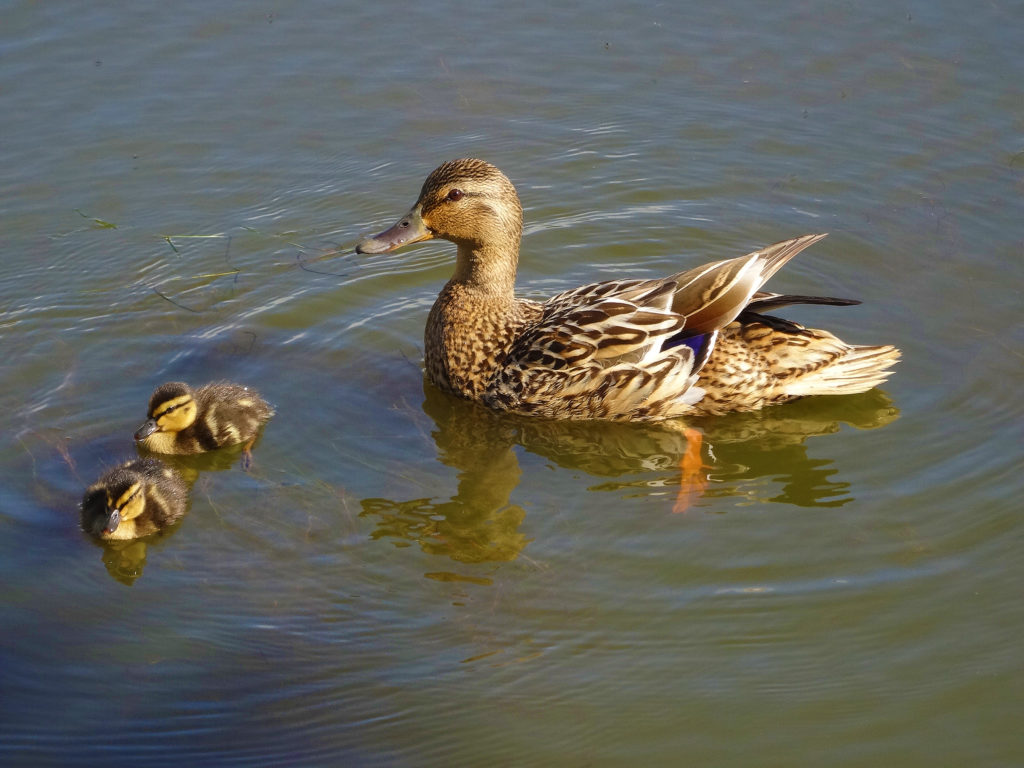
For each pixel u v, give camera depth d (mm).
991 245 11680
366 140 13305
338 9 15258
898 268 11523
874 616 7816
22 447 9523
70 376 10305
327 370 10484
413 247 12180
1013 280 11234
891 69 14039
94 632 7832
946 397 9891
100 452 9516
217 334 10844
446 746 6992
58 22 14719
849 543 8453
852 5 15055
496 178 10000
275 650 7656
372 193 12625
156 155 12977
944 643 7605
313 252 11922
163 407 9234
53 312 11039
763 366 9602
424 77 14164
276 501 9047
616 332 9594
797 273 11547
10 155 12828
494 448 9703
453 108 13766
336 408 10031
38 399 10047
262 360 10555
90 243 11867
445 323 10211
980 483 8945
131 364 10461
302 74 14117
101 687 7402
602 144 13344
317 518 8852
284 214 12367
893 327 10750
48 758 6918
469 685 7383
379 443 9672
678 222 12422
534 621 7848
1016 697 7227
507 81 14148
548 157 13195
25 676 7477
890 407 9836
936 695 7262
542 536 8609
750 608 7898
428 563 8367
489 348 10156
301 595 8117
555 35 14867
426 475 9328
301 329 10969
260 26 14867
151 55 14273
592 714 7184
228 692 7363
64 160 12828
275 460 9484
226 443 9562
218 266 11703
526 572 8258
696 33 14828
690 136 13438
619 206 12625
